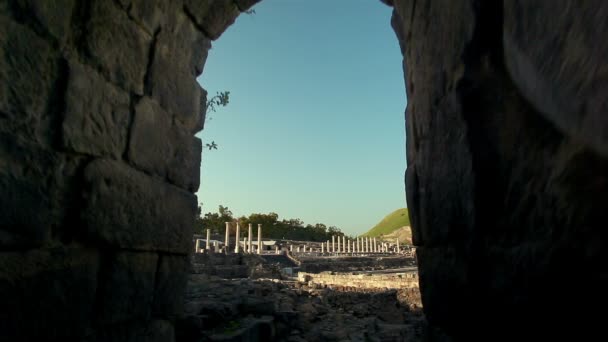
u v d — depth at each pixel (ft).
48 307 7.70
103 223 9.01
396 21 14.32
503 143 6.28
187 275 12.76
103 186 9.07
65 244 8.23
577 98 3.68
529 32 4.89
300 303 25.82
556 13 4.09
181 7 12.30
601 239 3.88
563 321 4.66
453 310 8.25
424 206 10.23
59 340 7.92
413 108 11.62
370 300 30.19
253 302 19.85
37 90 7.72
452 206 8.05
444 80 8.55
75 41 8.65
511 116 6.08
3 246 6.98
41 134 7.77
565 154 4.47
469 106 7.27
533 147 5.36
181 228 12.34
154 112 11.09
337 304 29.50
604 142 3.35
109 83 9.50
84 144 8.65
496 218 6.43
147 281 10.64
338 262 84.79
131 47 10.25
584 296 4.21
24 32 7.49
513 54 5.61
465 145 7.26
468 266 7.28
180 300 12.26
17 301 7.13
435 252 9.44
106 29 9.43
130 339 9.96
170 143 11.95
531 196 5.38
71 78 8.34
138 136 10.39
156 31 11.25
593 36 3.32
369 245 144.25
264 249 110.52
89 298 8.68
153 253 11.00
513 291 5.82
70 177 8.40
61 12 8.29
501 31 6.57
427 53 9.86
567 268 4.49
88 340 8.64
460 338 8.01
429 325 10.20
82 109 8.63
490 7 6.81
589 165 4.00
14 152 7.22
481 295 6.88
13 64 7.27
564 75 3.92
